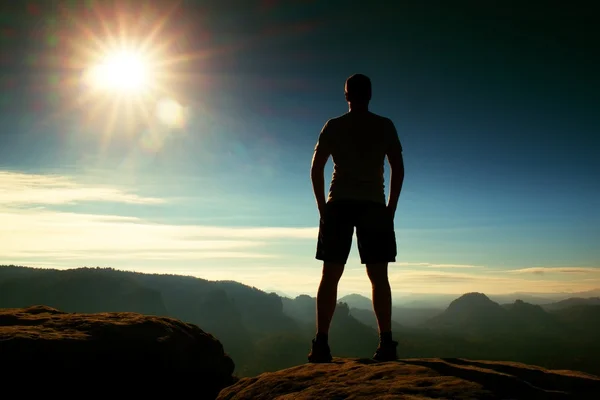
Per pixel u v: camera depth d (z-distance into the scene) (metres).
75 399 4.24
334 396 2.52
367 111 4.35
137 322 5.16
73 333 4.61
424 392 2.34
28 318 5.00
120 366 4.56
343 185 4.13
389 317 3.95
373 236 4.01
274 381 3.19
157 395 4.80
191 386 5.20
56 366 4.18
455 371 2.71
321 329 4.02
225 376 5.82
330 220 4.11
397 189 4.30
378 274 4.00
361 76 4.35
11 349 4.05
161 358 4.89
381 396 2.33
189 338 5.46
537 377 2.71
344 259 4.04
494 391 2.31
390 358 3.79
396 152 4.32
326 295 4.02
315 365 3.51
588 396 2.40
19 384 3.98
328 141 4.29
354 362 3.52
